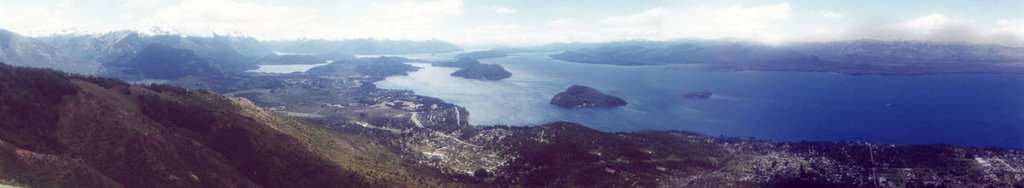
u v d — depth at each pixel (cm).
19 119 16962
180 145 18650
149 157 17425
